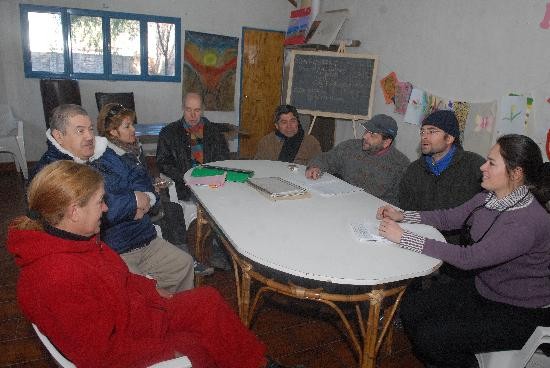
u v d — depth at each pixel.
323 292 1.57
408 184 2.45
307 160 3.24
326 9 4.77
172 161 2.98
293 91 4.37
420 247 1.58
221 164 2.82
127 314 1.21
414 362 2.03
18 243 1.11
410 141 3.60
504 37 2.75
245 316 1.87
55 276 1.07
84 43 5.13
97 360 1.10
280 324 2.26
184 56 5.58
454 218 1.88
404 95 3.62
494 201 1.60
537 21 2.54
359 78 4.01
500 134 2.79
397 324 2.30
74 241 1.17
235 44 5.77
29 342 2.04
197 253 2.60
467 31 3.01
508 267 1.55
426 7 3.36
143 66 5.45
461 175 2.25
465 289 1.80
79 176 1.16
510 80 2.72
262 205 2.05
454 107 3.13
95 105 5.32
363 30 4.13
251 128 6.18
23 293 1.08
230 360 1.46
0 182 4.48
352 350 2.08
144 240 1.99
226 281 2.70
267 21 5.86
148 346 1.20
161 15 5.36
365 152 2.76
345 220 1.90
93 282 1.14
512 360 1.51
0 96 4.85
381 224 1.69
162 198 2.70
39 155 5.23
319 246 1.62
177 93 5.71
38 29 4.89
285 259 1.50
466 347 1.57
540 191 1.49
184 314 1.44
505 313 1.56
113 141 2.21
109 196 1.80
